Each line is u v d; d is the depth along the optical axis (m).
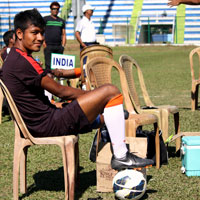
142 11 50.12
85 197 4.71
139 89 14.80
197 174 5.31
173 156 6.32
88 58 9.15
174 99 12.28
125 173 4.43
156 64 25.67
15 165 4.53
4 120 9.52
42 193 4.89
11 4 51.09
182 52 36.12
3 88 4.33
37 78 4.27
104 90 4.40
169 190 4.83
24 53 4.34
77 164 4.95
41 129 4.38
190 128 8.15
